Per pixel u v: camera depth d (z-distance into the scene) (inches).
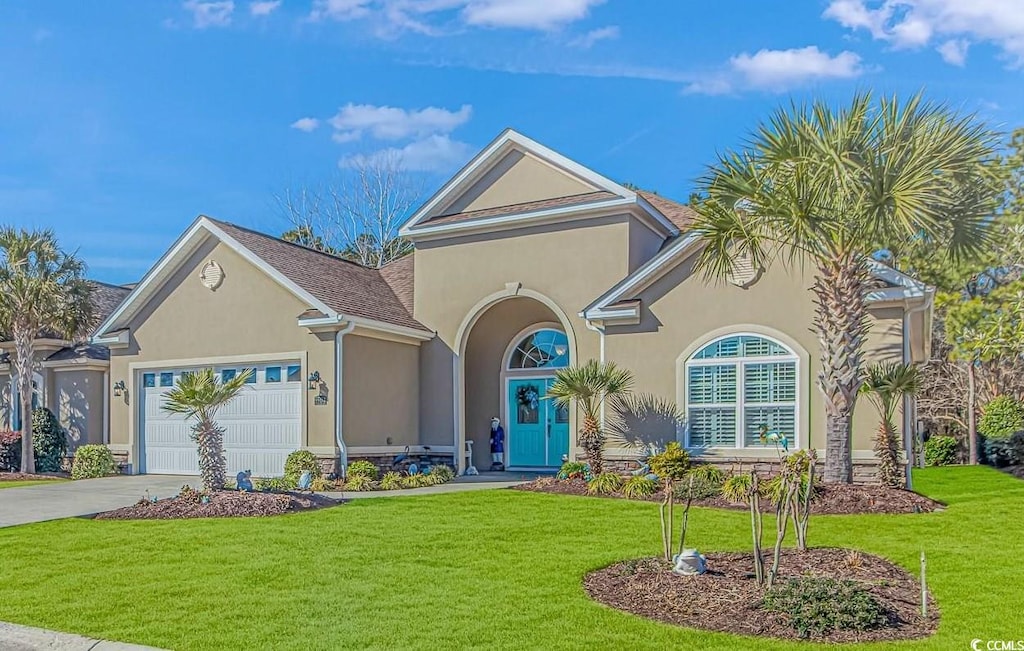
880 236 483.8
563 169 730.8
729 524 418.9
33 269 863.7
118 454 792.3
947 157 458.3
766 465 584.4
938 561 329.4
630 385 641.6
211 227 735.7
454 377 761.0
